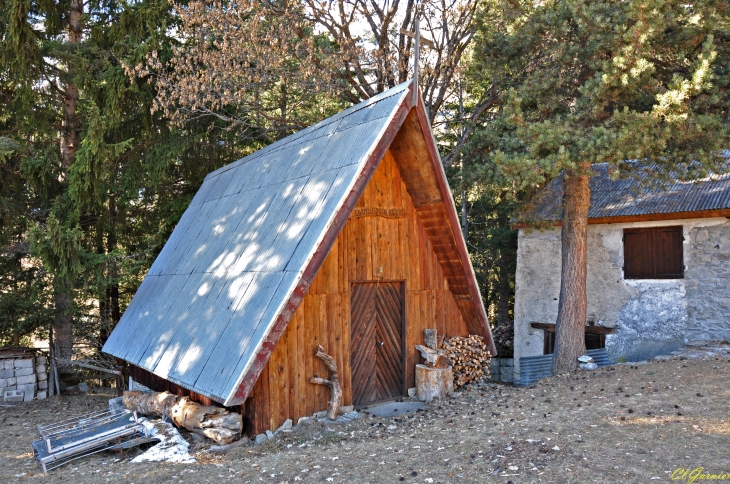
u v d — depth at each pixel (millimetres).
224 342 8070
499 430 7586
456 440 7281
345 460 6820
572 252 12875
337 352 9305
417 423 8648
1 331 16094
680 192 14406
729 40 11484
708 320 13578
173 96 15656
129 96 16578
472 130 18609
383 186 10219
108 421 9141
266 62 16781
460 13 18375
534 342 16656
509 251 23891
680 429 7012
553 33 12898
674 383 9383
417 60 9078
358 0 18484
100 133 14930
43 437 8539
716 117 10250
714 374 9695
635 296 14797
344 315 9477
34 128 16734
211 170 18594
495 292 27469
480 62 14422
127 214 18703
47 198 16547
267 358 7438
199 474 6789
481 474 5961
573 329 12766
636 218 14516
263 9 16234
